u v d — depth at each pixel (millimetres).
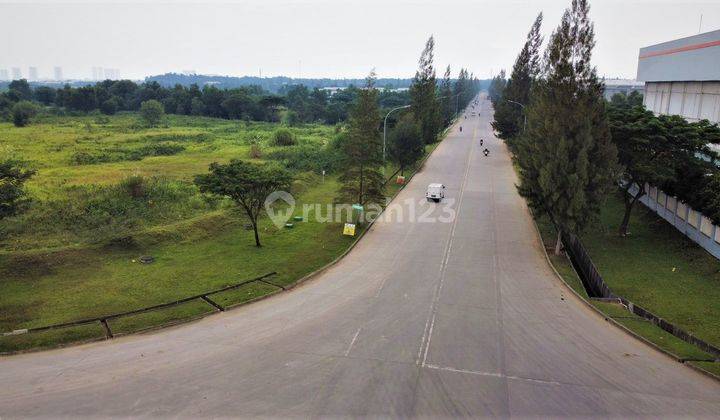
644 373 14148
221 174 24094
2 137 61125
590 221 23922
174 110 113812
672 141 26344
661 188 29281
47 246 22688
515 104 57438
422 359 14812
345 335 16344
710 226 24891
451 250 25703
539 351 15430
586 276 24391
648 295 20906
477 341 16047
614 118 27672
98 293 19031
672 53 45219
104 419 11695
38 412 11930
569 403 12594
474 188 40438
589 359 14953
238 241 26016
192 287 19984
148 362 14414
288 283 20844
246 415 11922
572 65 24406
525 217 32062
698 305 19828
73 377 13531
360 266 23328
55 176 37500
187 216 28547
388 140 46125
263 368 14148
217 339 15930
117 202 29547
